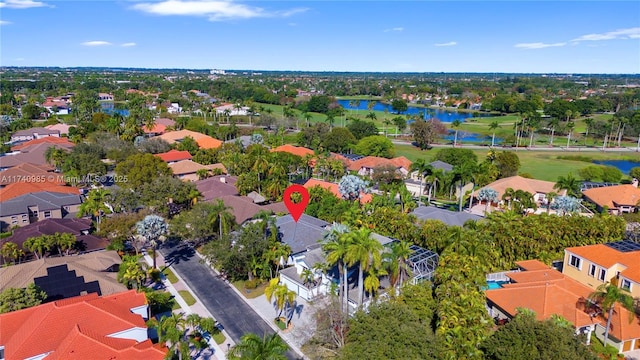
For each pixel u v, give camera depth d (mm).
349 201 82312
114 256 60938
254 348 34625
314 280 56219
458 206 99375
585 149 174500
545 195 95500
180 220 68312
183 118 188000
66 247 63375
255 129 189875
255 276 60500
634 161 154000
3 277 51750
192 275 62219
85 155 106125
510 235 63469
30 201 82438
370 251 46688
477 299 42125
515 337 36312
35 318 40844
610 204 92562
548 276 54750
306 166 120062
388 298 46656
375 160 127688
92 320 41125
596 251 57469
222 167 116500
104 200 78000
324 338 43594
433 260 57625
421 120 178375
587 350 35469
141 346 39719
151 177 90188
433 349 36625
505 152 121125
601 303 45938
